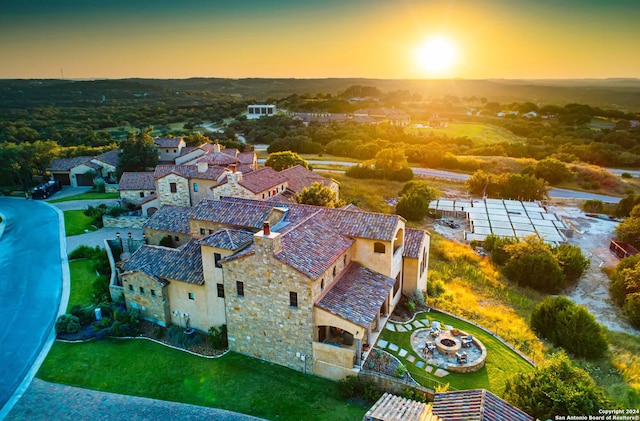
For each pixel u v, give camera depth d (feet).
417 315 124.98
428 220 254.68
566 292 169.07
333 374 99.14
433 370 99.76
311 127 506.48
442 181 335.47
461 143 459.73
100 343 114.32
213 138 447.83
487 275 176.14
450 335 111.55
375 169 336.70
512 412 69.26
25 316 125.90
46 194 262.26
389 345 108.47
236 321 108.17
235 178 182.19
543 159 364.17
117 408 91.56
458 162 373.61
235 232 115.14
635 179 336.08
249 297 104.42
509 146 425.28
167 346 113.50
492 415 67.46
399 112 644.69
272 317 103.04
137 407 91.91
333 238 113.91
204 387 97.86
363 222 120.47
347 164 378.94
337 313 96.58
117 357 108.37
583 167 347.15
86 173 289.94
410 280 132.26
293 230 109.50
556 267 166.40
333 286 107.45
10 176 289.94
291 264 96.94
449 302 138.82
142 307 124.77
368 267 118.42
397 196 294.05
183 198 206.49
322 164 377.09
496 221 238.68
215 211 133.18
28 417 88.74
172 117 601.62
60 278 150.10
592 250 212.43
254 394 95.35
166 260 124.67
